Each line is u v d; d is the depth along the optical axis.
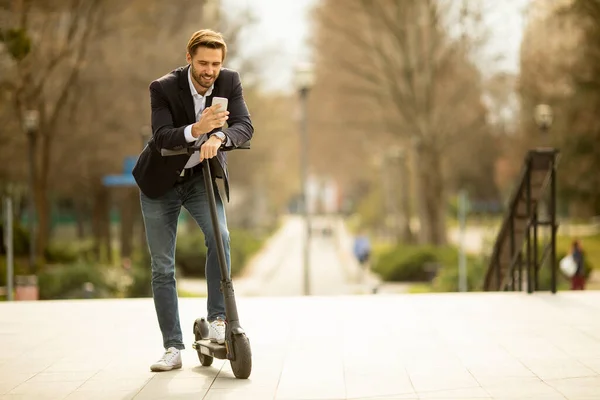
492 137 73.88
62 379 7.03
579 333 8.69
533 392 6.25
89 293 30.33
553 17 50.25
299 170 135.50
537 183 11.96
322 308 10.69
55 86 43.47
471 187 119.81
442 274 34.88
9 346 8.52
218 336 7.11
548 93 54.28
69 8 38.84
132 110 45.38
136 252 60.03
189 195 7.19
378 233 101.50
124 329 9.47
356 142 87.06
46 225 45.34
